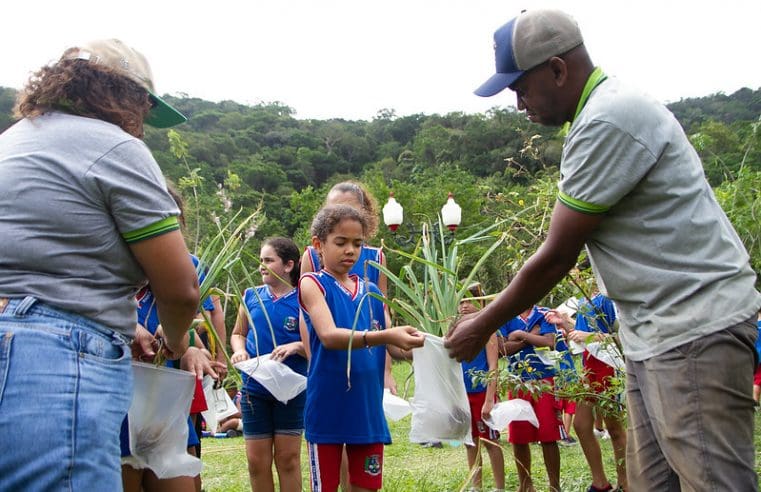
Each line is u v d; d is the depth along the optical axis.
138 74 2.26
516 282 2.45
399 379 9.60
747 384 2.10
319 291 3.23
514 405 4.14
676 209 2.16
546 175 4.70
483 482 5.14
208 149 53.44
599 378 4.80
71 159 1.96
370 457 3.24
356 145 78.31
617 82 2.28
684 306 2.13
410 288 3.44
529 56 2.38
